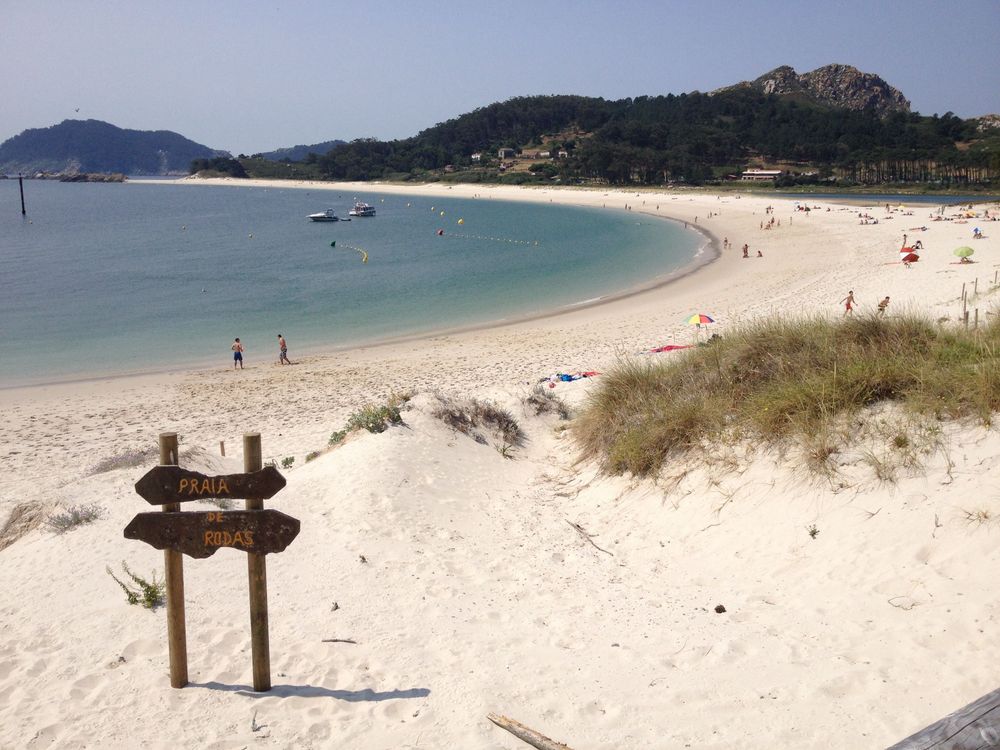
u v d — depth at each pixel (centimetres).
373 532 780
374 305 3922
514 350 2686
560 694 474
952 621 500
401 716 455
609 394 1066
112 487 882
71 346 3080
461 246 6769
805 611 563
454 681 493
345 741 432
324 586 646
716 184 14838
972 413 686
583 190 14725
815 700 447
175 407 2133
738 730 427
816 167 15838
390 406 1160
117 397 2288
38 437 1873
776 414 792
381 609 606
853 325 948
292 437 1617
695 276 4472
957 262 3697
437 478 948
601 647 543
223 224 9850
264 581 474
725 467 799
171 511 470
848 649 500
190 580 638
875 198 11731
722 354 1005
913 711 425
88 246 7181
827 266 4362
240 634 552
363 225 9444
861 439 721
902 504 636
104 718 450
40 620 573
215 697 472
